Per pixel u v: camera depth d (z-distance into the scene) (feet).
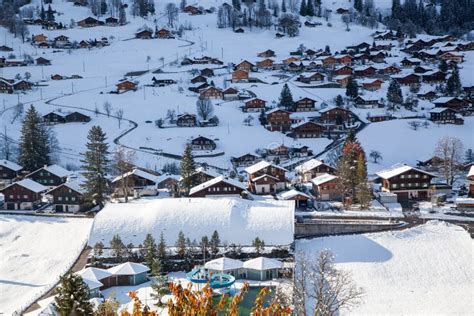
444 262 241.35
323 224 279.90
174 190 347.77
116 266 239.09
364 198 309.42
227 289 210.79
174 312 59.26
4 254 269.64
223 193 327.88
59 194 322.75
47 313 186.19
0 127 505.66
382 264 241.76
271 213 278.87
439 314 196.65
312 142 474.90
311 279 212.43
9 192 329.52
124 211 289.33
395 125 506.48
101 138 326.85
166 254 254.88
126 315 63.00
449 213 299.58
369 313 197.67
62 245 278.26
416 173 331.98
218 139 481.87
